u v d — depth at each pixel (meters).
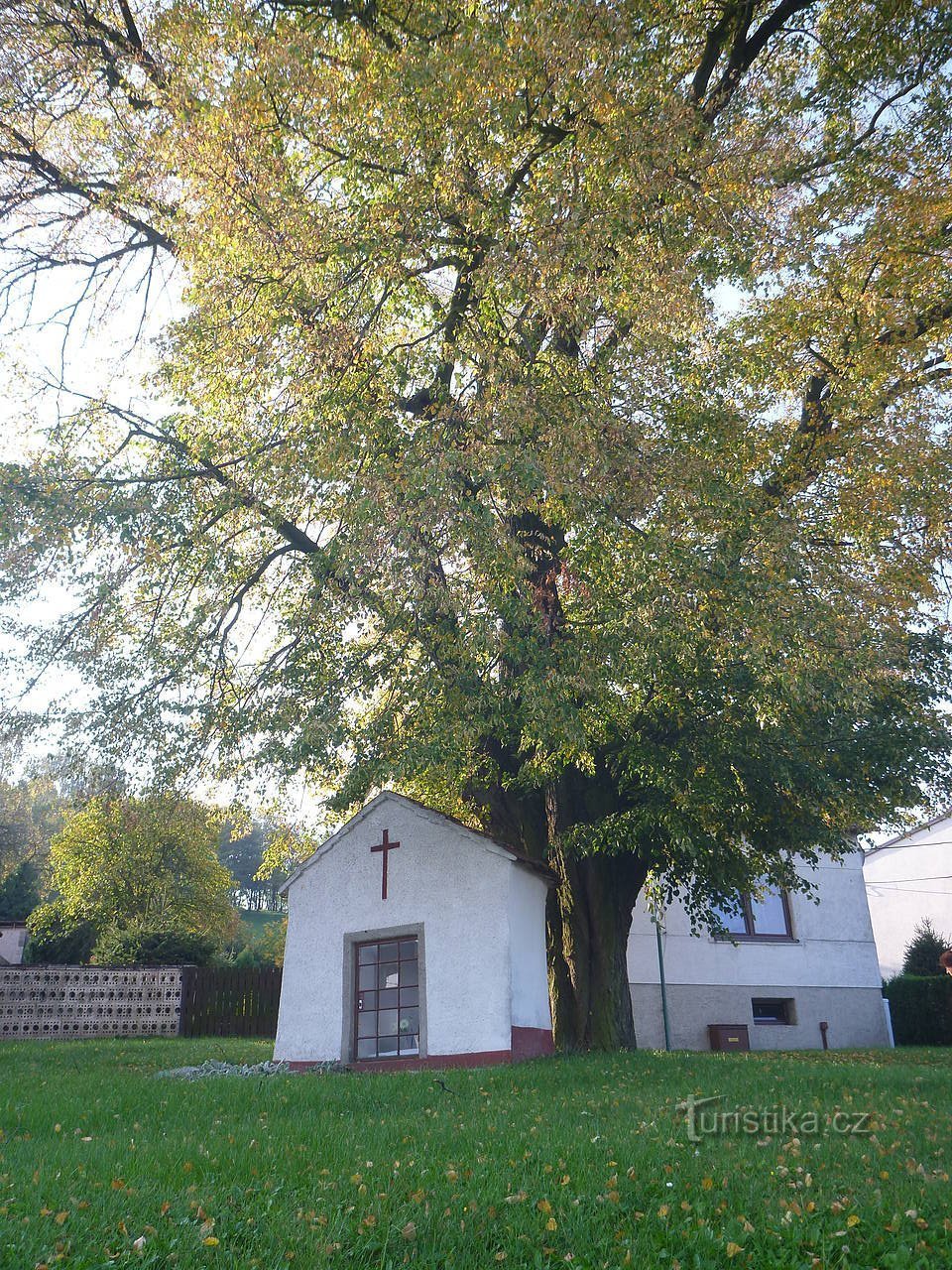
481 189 13.00
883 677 12.92
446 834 15.06
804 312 14.28
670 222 12.87
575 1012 15.23
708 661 13.19
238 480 14.61
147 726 14.55
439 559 12.60
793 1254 4.67
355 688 13.33
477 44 11.74
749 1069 11.48
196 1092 9.95
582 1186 5.75
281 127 13.63
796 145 13.45
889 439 13.14
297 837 18.38
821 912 23.88
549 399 12.63
